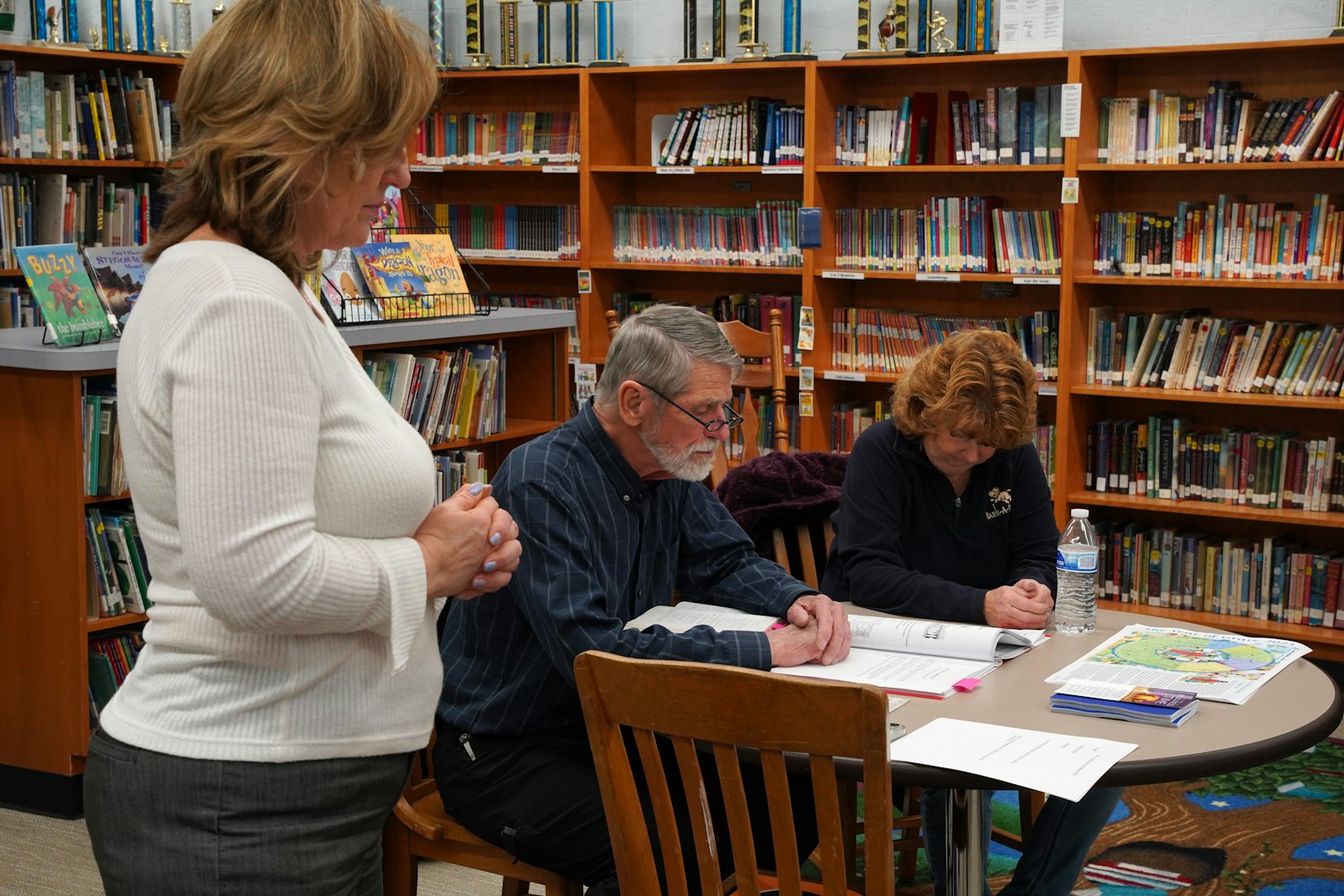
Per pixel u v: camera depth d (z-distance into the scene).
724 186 5.35
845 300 5.15
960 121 4.70
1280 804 3.27
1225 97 4.28
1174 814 3.22
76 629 3.10
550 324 4.06
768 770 1.38
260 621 1.14
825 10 5.10
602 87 5.21
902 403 2.36
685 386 1.92
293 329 1.16
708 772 1.99
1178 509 4.41
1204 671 1.90
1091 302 4.64
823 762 1.34
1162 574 4.54
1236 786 3.40
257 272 1.17
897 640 1.98
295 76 1.16
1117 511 4.77
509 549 1.34
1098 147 4.54
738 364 1.99
